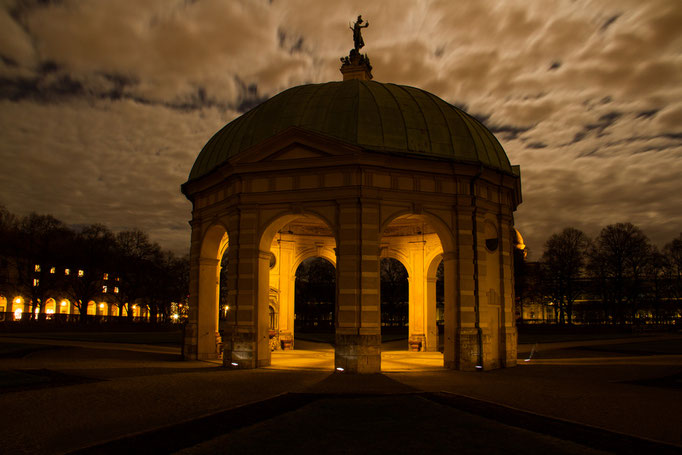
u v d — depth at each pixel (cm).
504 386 2509
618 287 9544
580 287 9956
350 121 3341
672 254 10500
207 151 4084
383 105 3453
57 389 2289
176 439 1477
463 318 3234
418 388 2430
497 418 1784
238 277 3300
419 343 4709
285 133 3238
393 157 3198
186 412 1842
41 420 1695
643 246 9569
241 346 3244
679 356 4366
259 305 3278
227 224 3556
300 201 3238
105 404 1966
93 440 1461
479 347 3241
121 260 10044
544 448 1420
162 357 3975
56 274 9925
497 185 3628
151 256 10625
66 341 5759
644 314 11838
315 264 10819
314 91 3681
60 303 12150
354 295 3038
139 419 1725
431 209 3291
